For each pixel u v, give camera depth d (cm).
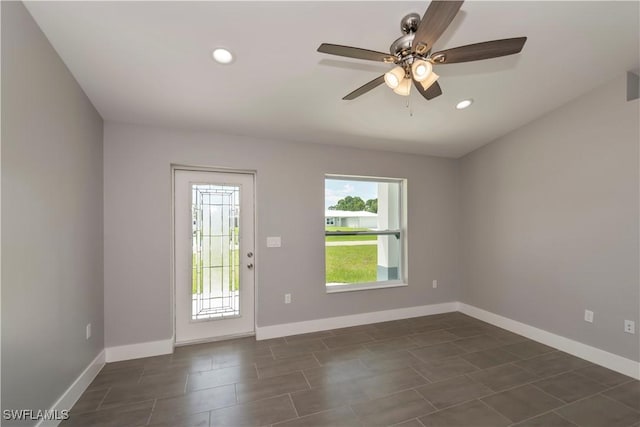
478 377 236
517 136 330
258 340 311
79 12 155
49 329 171
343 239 367
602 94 254
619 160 244
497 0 164
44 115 167
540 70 231
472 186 393
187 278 301
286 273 327
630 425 181
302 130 307
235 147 309
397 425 181
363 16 167
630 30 194
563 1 169
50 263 173
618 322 244
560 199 287
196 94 236
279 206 325
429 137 342
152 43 179
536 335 308
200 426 180
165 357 271
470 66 222
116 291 265
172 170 296
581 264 270
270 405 200
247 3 155
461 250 411
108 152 266
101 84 216
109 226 264
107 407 197
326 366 254
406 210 389
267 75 217
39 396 161
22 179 147
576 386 222
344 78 224
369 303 366
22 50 147
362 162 366
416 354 277
